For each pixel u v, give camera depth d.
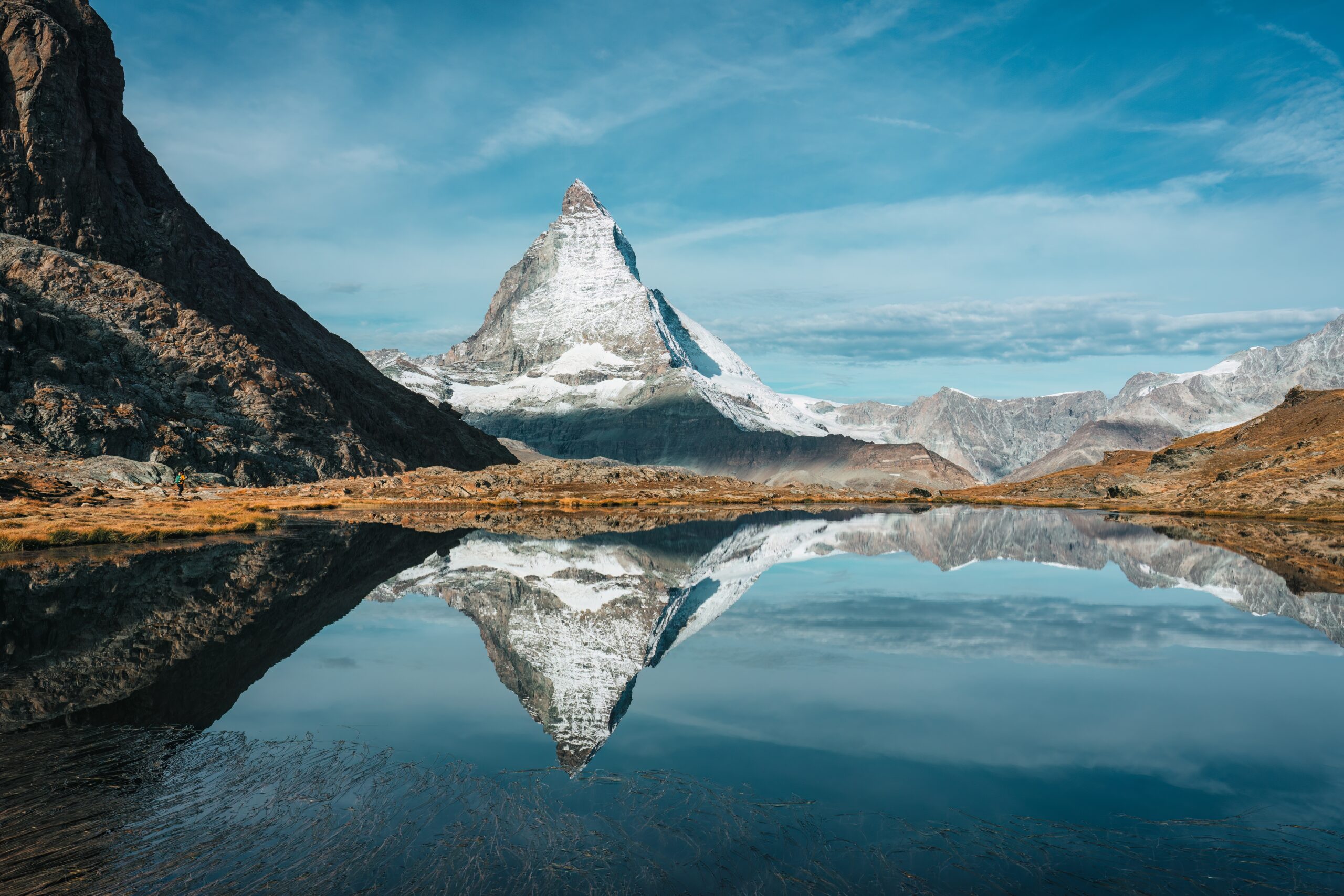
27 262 182.38
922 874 11.06
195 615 32.84
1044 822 13.25
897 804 13.79
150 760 15.62
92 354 170.00
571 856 11.65
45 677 22.34
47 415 143.00
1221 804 14.09
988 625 33.28
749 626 32.88
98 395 156.50
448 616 34.09
